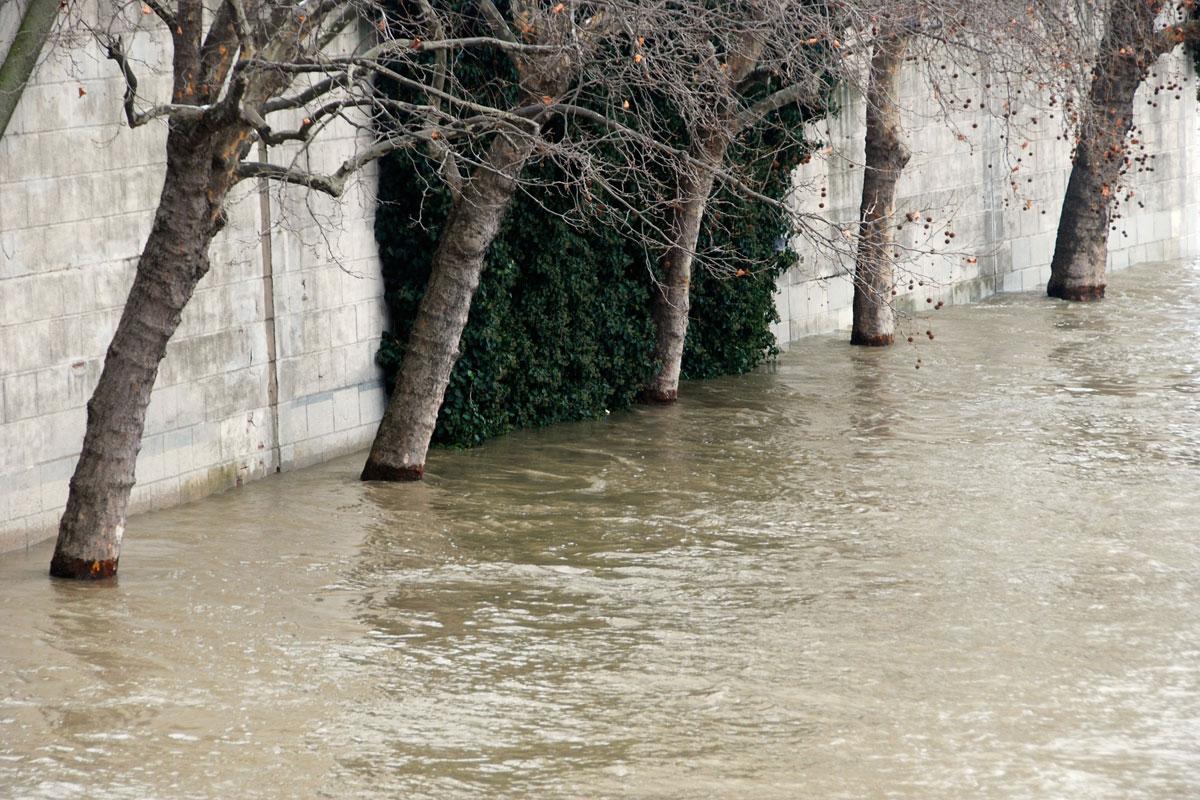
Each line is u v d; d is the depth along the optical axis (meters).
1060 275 34.25
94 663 13.27
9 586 15.27
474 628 14.51
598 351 24.03
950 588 15.84
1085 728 12.34
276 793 10.97
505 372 22.31
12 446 16.55
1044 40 24.81
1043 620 14.87
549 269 22.72
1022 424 23.11
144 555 16.47
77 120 17.06
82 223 17.20
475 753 11.73
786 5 20.28
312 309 20.48
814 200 29.64
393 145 15.98
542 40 18.45
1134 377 26.31
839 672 13.51
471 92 21.36
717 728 12.28
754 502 19.09
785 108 26.83
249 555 16.58
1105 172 33.44
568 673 13.41
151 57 17.95
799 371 27.19
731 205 24.94
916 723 12.41
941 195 33.12
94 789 10.95
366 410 21.61
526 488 19.66
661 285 22.97
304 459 20.61
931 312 32.81
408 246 21.55
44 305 16.84
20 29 16.06
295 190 20.03
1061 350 28.67
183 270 15.07
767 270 27.03
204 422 18.97
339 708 12.52
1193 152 40.84
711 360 26.70
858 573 16.31
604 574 16.23
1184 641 14.31
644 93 20.81
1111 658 13.88
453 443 21.80
